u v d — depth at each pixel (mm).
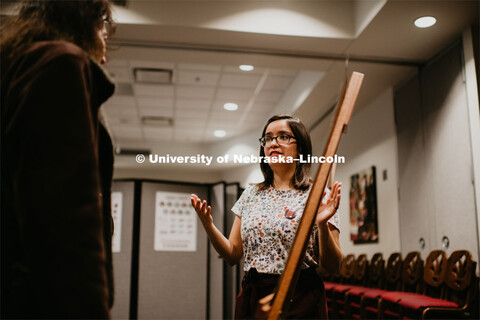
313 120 7746
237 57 5332
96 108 819
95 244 654
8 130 691
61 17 888
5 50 825
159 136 11039
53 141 664
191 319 5891
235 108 8961
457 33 4617
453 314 3521
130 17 4523
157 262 5848
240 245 1725
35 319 636
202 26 4633
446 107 4801
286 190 1659
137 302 5648
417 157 5363
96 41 936
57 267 614
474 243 4211
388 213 6117
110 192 934
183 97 8367
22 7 917
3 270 695
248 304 1492
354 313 5102
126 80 7555
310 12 4836
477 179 4199
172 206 6059
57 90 695
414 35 4688
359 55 5199
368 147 6867
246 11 4742
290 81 7562
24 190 644
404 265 4574
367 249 6727
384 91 6418
